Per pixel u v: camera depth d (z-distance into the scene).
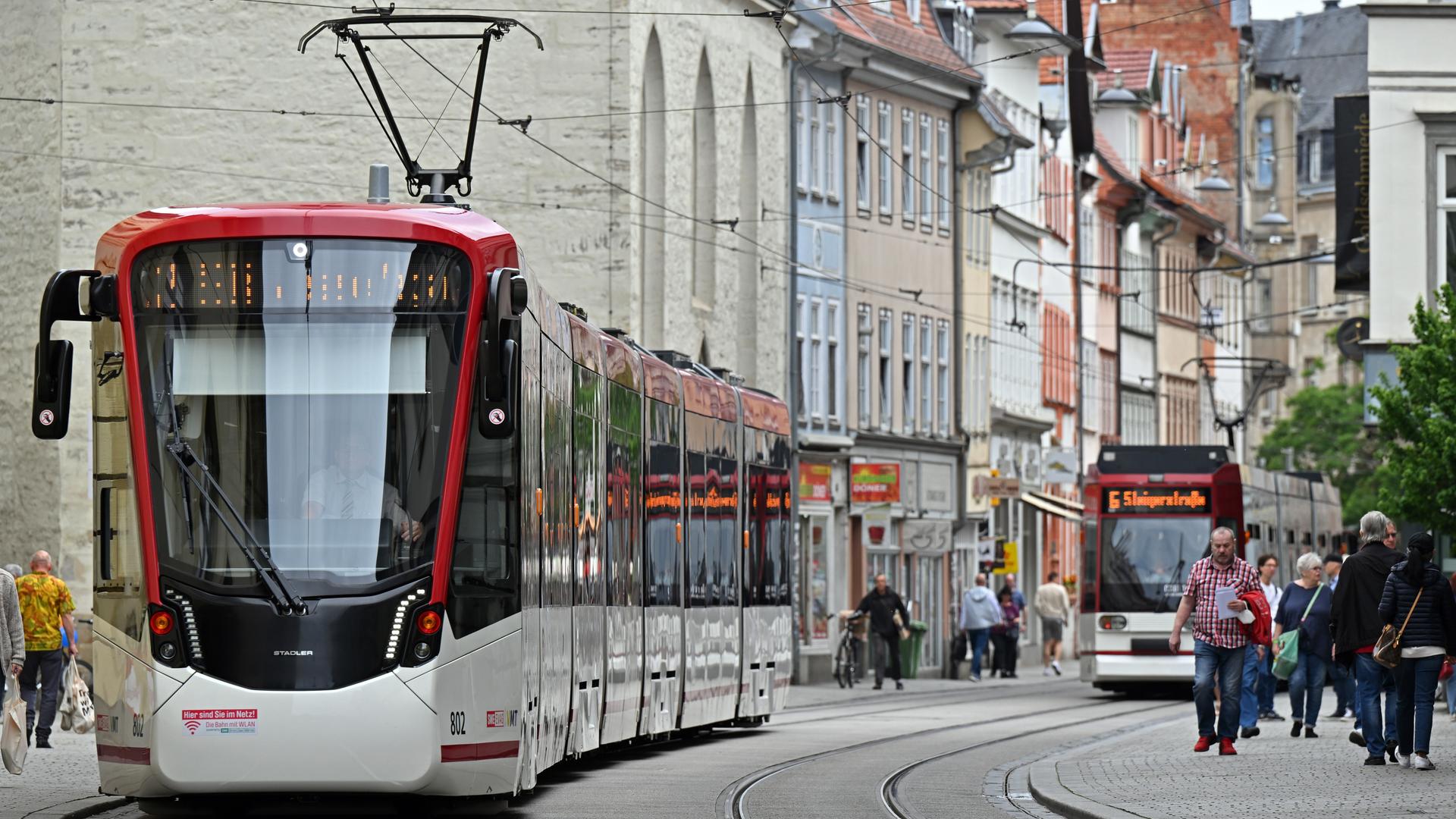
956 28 131.50
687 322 95.88
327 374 33.88
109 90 85.94
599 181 89.31
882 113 119.19
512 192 89.62
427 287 34.22
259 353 33.88
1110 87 186.88
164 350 33.88
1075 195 162.50
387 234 34.25
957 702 84.25
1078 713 76.00
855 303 115.06
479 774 34.09
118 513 33.91
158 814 36.72
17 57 86.56
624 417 48.47
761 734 62.22
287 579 33.19
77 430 82.00
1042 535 151.12
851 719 71.31
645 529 50.53
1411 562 44.56
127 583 33.62
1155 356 190.62
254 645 33.03
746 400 62.25
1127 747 54.91
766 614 63.44
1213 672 50.84
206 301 34.00
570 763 49.28
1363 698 46.12
